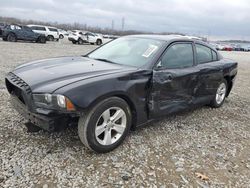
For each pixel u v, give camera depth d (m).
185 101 4.74
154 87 4.02
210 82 5.37
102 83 3.39
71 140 3.85
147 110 4.06
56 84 3.28
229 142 4.36
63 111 3.14
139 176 3.20
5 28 23.83
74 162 3.34
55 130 3.23
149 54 4.25
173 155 3.75
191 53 4.96
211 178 3.31
